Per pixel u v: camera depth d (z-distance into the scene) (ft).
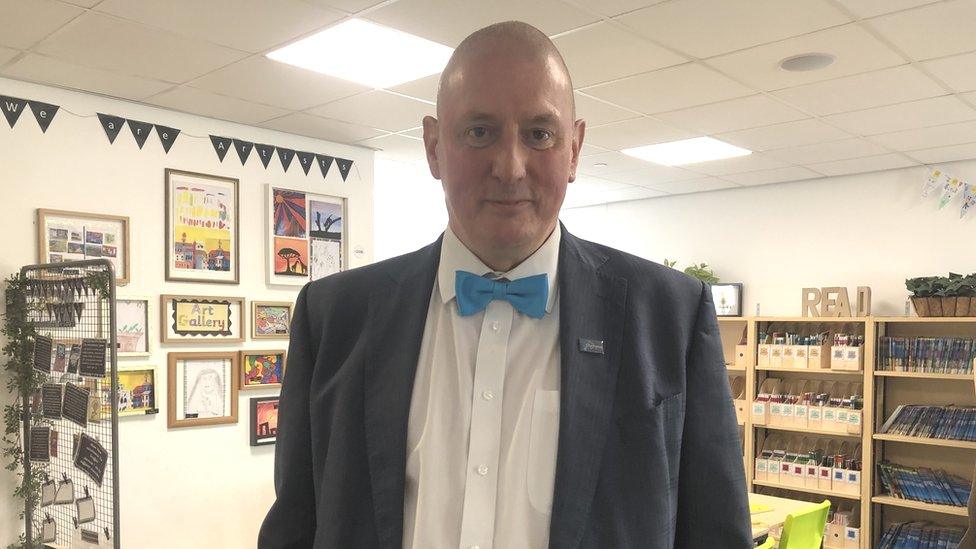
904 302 17.29
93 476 10.53
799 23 9.19
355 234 16.10
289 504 3.23
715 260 20.75
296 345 3.41
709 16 9.01
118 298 12.45
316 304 3.38
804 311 17.69
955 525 16.24
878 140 14.84
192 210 13.47
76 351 10.65
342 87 11.89
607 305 2.94
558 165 2.68
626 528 2.64
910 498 15.92
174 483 13.12
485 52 2.61
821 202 18.78
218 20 9.20
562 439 2.68
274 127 14.51
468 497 2.74
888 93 11.89
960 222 16.58
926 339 16.02
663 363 2.90
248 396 14.28
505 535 2.69
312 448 3.19
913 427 16.05
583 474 2.65
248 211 14.34
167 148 13.19
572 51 10.20
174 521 13.08
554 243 3.01
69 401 10.77
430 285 3.09
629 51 10.19
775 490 18.49
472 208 2.70
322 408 3.14
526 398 2.81
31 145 11.61
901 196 17.46
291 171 15.02
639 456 2.72
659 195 21.80
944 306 15.64
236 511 13.97
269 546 3.23
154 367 12.85
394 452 2.85
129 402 12.52
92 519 10.77
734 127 14.10
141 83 11.71
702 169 17.90
